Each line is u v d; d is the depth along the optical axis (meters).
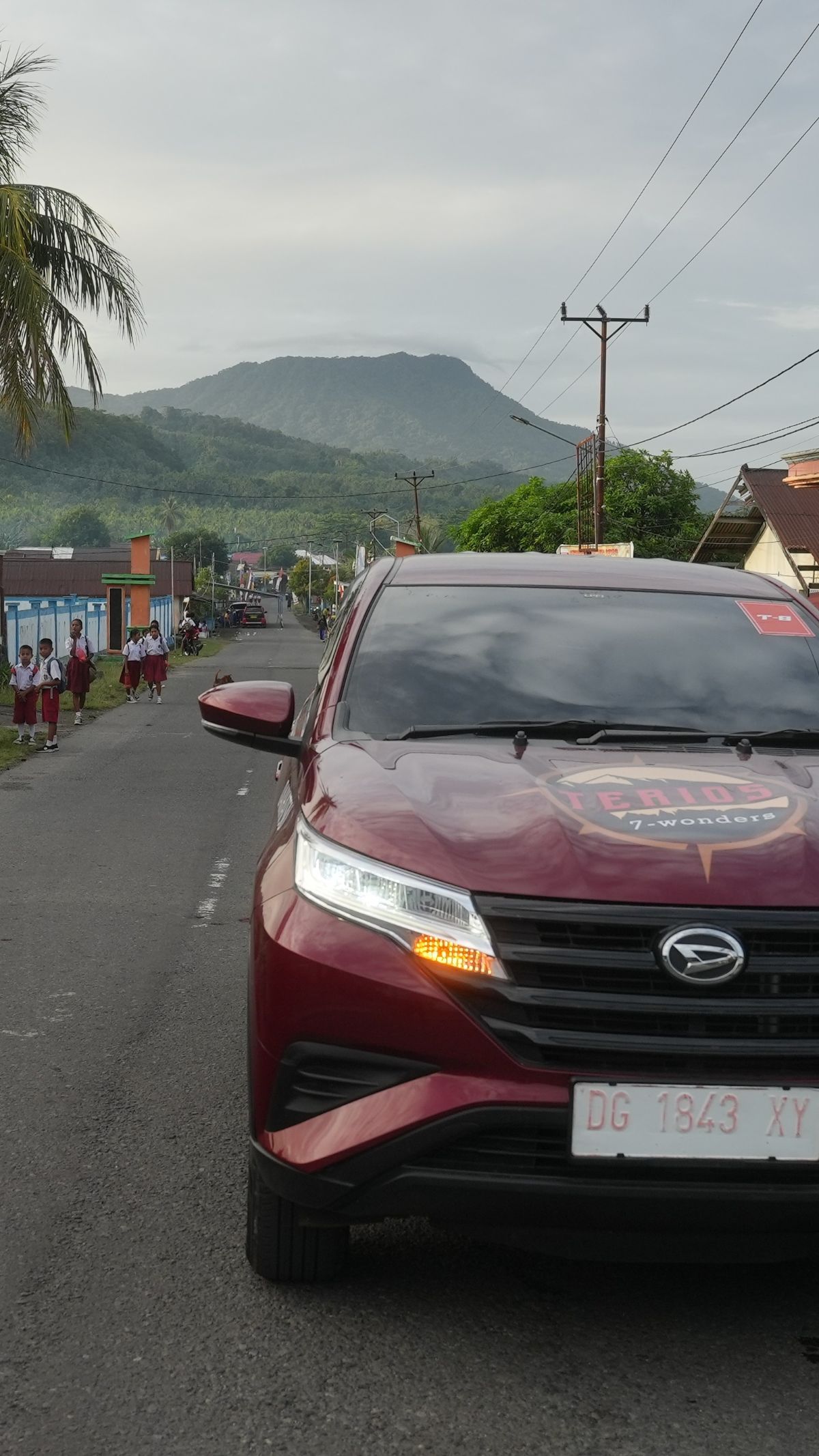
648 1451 2.57
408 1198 2.78
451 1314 3.10
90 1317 3.07
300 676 38.00
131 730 21.19
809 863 2.83
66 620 41.53
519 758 3.45
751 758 3.49
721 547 37.00
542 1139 2.74
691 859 2.83
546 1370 2.85
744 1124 2.71
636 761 3.42
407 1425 2.65
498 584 4.46
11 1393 2.76
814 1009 2.70
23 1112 4.49
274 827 3.81
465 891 2.80
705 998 2.69
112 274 20.08
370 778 3.31
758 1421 2.67
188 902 8.20
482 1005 2.76
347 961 2.84
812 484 30.75
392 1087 2.81
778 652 4.16
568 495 59.97
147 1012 5.76
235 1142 4.23
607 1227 2.74
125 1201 3.76
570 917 2.73
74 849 10.07
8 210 17.73
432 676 3.93
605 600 4.39
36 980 6.28
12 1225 3.59
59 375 18.39
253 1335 2.99
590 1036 2.71
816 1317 3.11
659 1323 3.07
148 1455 2.55
